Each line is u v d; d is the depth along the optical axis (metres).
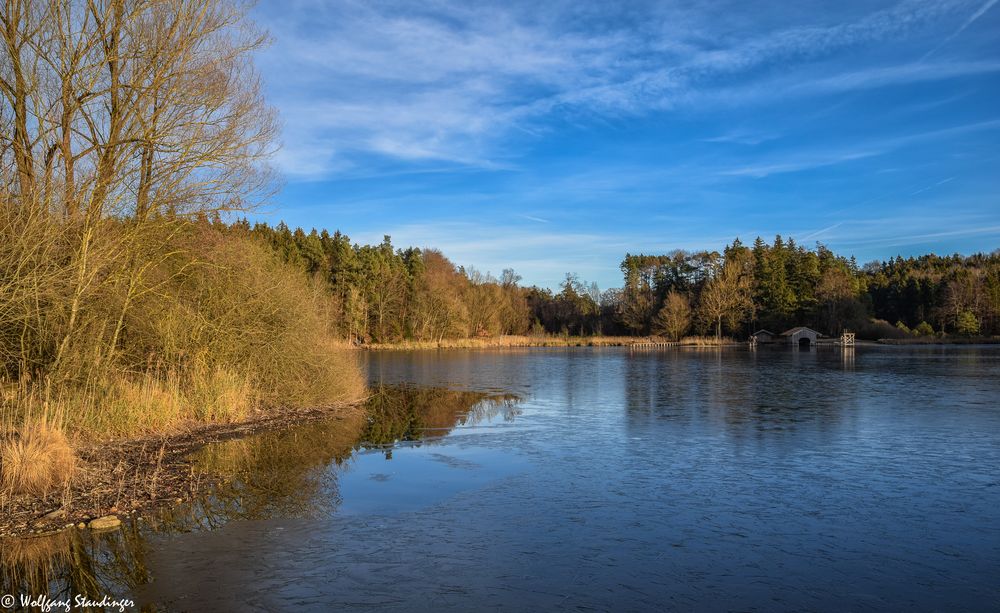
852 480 11.30
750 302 90.56
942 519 9.08
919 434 16.09
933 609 6.25
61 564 7.15
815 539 8.22
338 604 6.21
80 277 12.68
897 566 7.34
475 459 13.02
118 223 14.39
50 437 10.20
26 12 12.80
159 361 16.53
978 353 62.12
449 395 25.70
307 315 20.53
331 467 12.16
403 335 79.81
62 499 9.24
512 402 23.25
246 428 16.23
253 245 20.00
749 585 6.77
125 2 14.12
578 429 16.94
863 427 17.20
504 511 9.35
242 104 15.46
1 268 11.71
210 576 6.85
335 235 90.31
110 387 14.22
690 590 6.63
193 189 15.09
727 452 13.80
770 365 45.06
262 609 6.07
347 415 19.36
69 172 13.53
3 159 12.37
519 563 7.32
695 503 9.83
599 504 9.73
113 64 14.15
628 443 14.84
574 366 44.62
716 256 104.62
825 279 94.81
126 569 7.02
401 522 8.79
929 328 94.94
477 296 92.50
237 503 9.61
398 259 95.75
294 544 7.88
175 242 16.48
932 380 32.09
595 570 7.14
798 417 19.12
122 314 14.55
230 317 18.06
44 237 11.93
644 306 104.25
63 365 13.05
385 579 6.82
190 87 14.65
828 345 84.75
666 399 24.12
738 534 8.39
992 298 93.94
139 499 9.59
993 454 13.55
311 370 21.56
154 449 13.13
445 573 7.00
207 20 14.88
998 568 7.29
